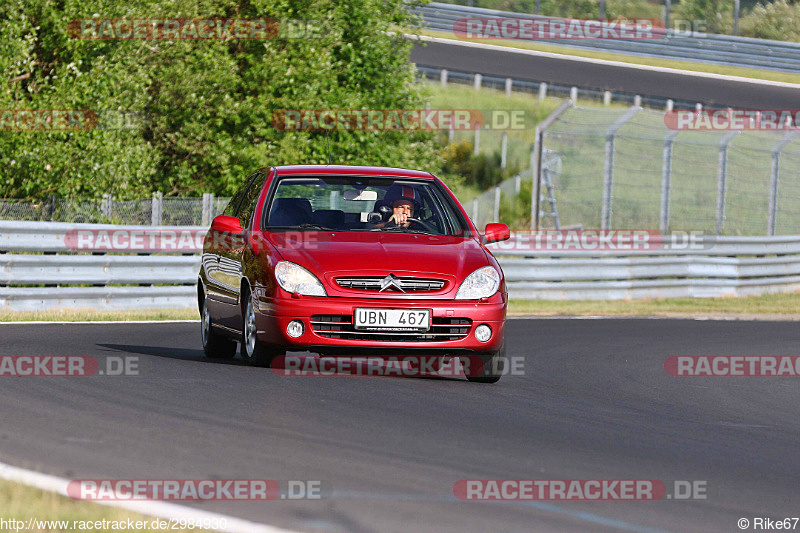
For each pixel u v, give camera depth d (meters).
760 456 22.83
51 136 66.31
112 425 22.52
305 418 23.92
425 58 151.38
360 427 23.19
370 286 29.62
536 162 92.56
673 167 119.94
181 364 32.56
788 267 85.12
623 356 42.94
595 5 178.25
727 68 160.38
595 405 29.14
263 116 80.88
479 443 22.17
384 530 15.55
